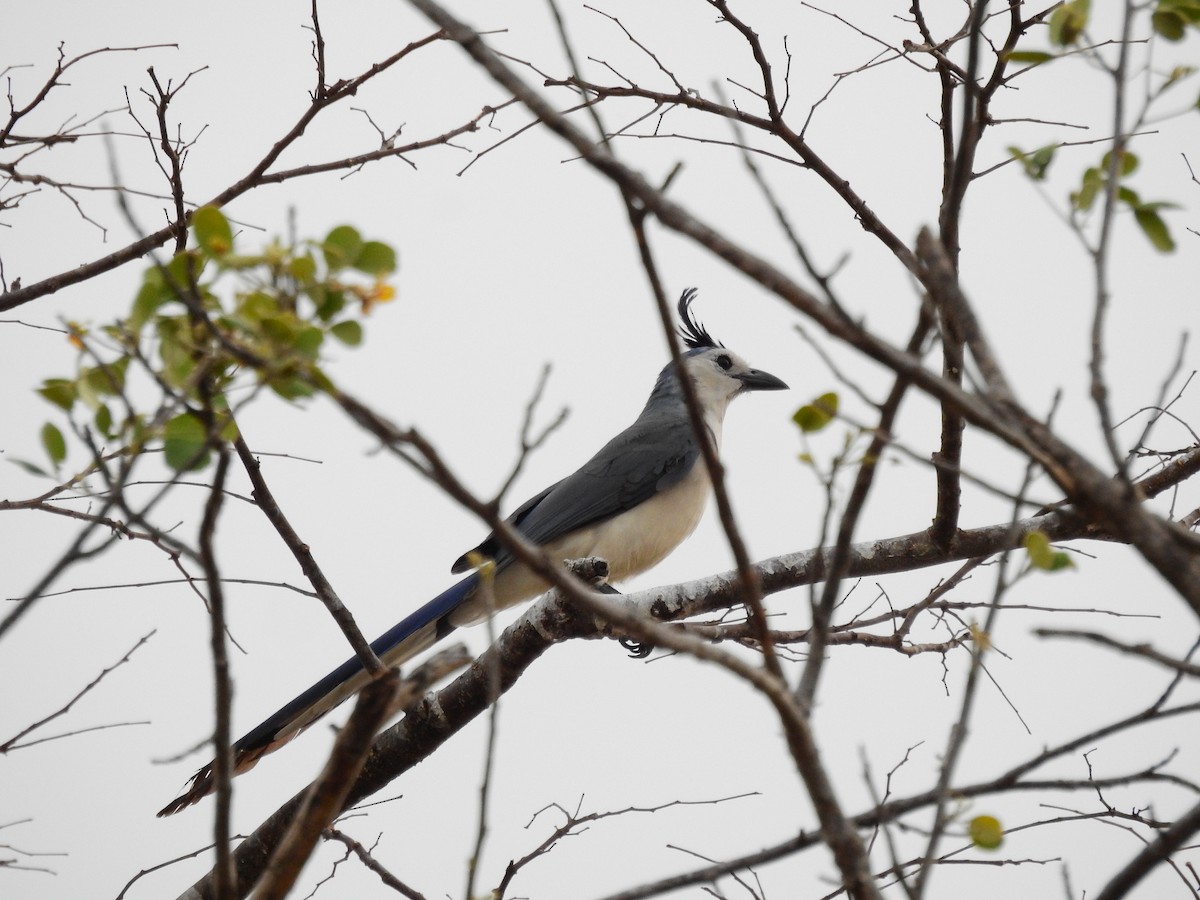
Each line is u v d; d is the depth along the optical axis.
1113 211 5.78
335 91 10.48
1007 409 5.48
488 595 5.95
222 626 5.57
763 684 5.43
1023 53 6.15
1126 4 5.97
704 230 5.48
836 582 6.16
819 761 5.59
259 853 9.96
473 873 5.88
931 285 5.79
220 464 5.23
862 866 5.55
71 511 8.38
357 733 5.95
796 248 5.46
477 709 10.65
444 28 5.91
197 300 4.86
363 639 9.85
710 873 6.48
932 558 11.59
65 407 5.65
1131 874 5.56
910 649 10.55
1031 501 5.81
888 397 5.89
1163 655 5.27
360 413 4.74
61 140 9.93
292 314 5.12
